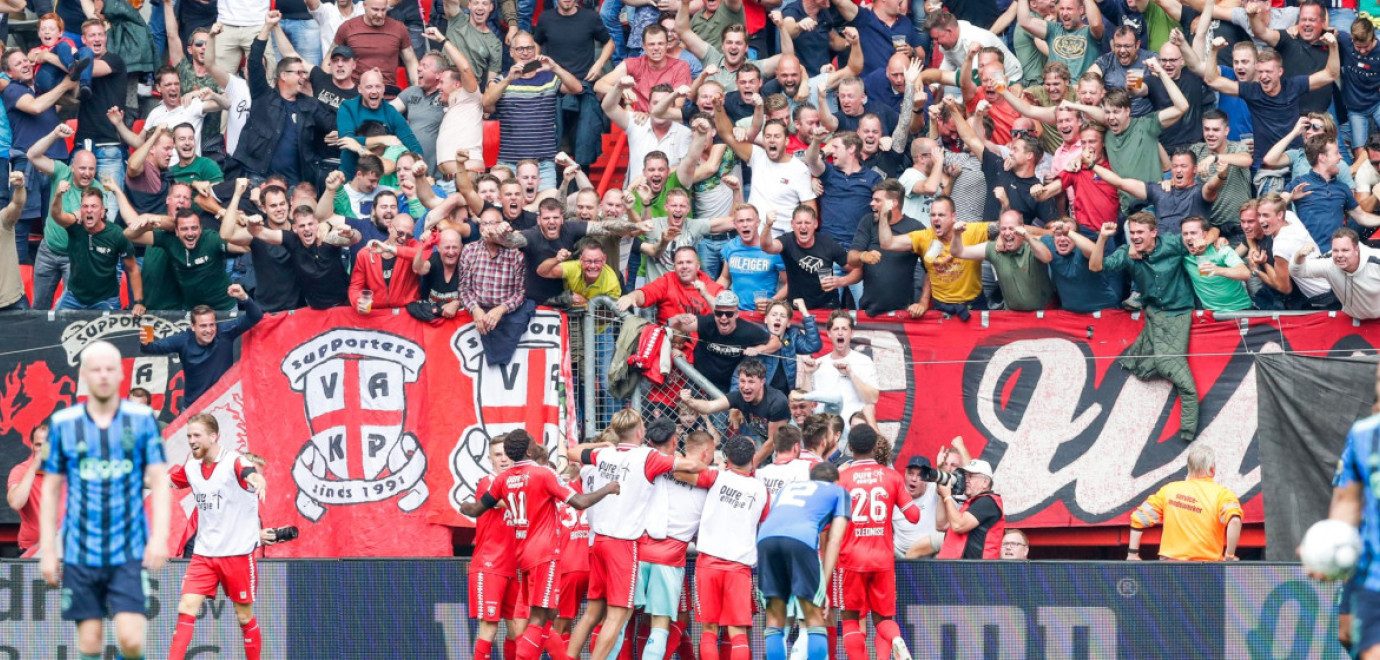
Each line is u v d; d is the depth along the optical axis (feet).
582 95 223.30
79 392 188.75
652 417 176.04
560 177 217.56
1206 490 160.35
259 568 160.86
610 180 226.99
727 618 146.51
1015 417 180.65
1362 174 190.19
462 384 178.60
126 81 219.41
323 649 159.53
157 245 186.19
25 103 208.33
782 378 178.40
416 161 187.62
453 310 177.88
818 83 213.05
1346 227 175.01
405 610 158.81
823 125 207.00
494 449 158.71
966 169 198.90
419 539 178.60
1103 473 178.91
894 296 182.70
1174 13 217.15
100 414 116.57
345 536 179.52
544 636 150.41
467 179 186.39
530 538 148.56
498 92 210.59
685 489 148.97
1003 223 177.58
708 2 225.35
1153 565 150.41
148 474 116.98
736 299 173.99
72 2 231.71
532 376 177.68
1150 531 177.68
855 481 149.07
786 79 212.23
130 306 196.85
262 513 180.75
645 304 179.32
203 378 183.32
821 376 177.68
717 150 199.41
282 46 223.51
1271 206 173.88
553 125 214.07
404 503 179.22
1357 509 104.99
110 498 116.16
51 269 199.41
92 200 189.06
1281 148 191.62
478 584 151.12
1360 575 102.73
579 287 177.78
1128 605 150.61
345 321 181.57
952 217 179.11
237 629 159.22
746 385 169.48
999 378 181.27
